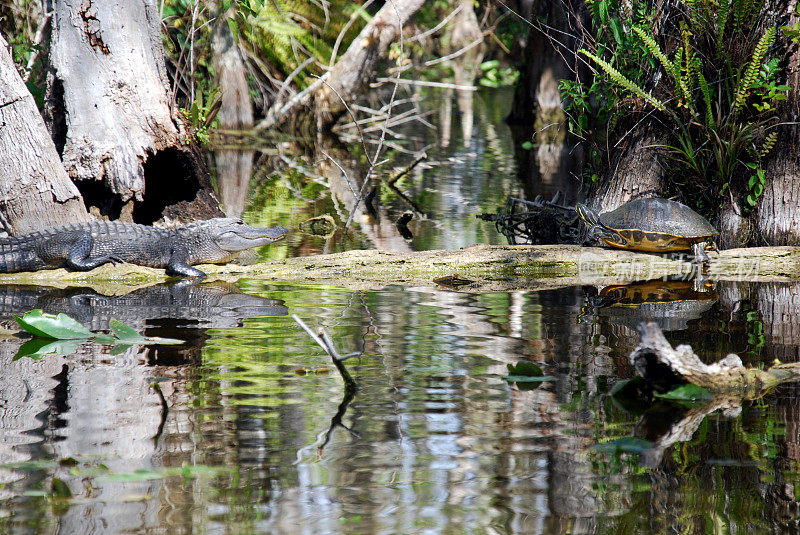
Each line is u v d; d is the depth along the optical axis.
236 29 24.25
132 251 11.02
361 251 11.52
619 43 12.45
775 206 11.66
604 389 6.00
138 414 5.42
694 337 7.33
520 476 4.54
